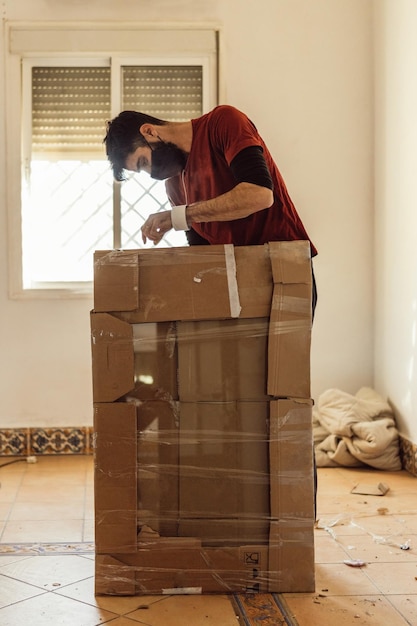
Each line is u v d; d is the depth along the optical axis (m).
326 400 4.02
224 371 2.00
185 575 2.01
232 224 2.22
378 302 4.21
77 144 4.24
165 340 2.00
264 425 2.00
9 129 4.14
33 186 4.25
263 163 2.08
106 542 2.00
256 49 4.22
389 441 3.70
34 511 2.95
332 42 4.25
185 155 2.28
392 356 3.95
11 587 2.08
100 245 4.27
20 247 4.14
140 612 1.90
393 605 1.94
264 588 2.02
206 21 4.19
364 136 4.28
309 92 4.25
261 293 1.99
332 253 4.28
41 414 4.16
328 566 2.25
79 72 4.25
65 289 4.16
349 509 2.95
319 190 4.27
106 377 1.98
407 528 2.67
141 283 1.99
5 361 4.14
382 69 4.11
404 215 3.73
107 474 1.99
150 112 4.23
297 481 1.99
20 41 4.14
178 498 2.01
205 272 1.98
